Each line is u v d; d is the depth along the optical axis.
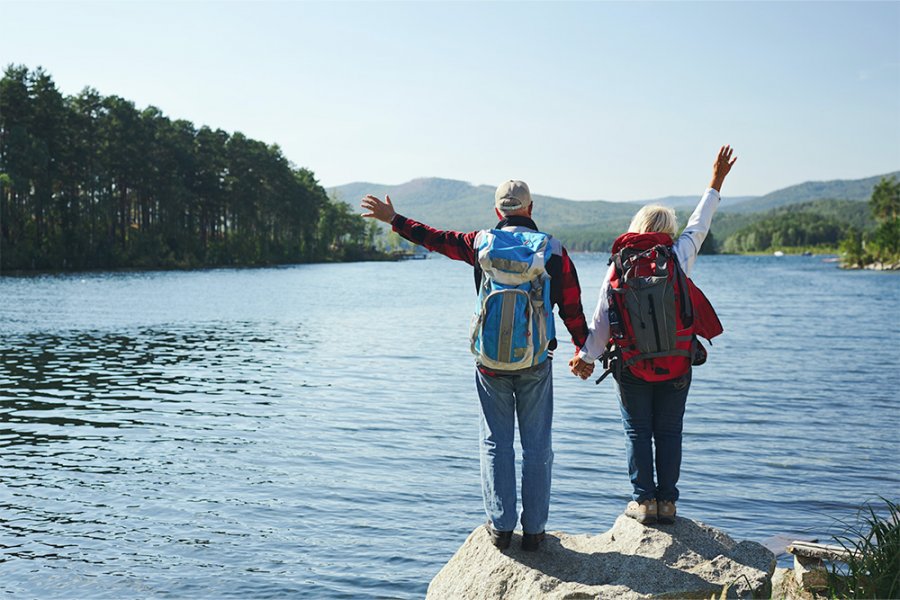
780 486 10.08
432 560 7.64
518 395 4.55
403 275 105.94
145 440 12.57
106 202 95.00
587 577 4.39
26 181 79.69
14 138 78.69
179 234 109.94
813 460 11.40
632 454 4.75
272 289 64.69
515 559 4.60
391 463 11.17
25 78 83.38
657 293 4.34
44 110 83.31
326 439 12.70
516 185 4.54
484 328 4.29
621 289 4.39
